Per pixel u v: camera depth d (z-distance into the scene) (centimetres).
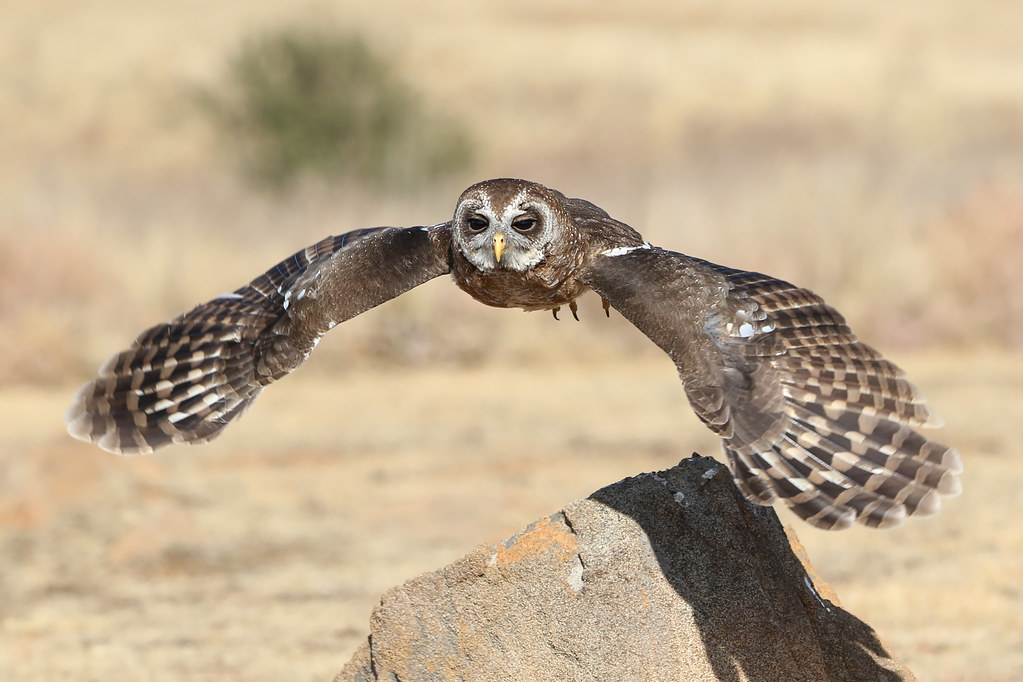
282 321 751
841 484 635
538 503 1438
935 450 639
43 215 2314
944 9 6681
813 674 743
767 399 651
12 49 5112
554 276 728
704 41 5738
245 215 2625
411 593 774
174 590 1256
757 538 767
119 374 746
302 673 1044
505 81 4903
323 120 3400
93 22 5709
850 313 2080
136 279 2144
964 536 1307
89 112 4525
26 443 1634
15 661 1084
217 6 6281
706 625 734
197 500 1478
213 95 3672
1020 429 1617
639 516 753
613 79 4906
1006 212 2153
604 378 1962
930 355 2005
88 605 1222
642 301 690
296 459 1622
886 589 1167
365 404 1856
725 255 2183
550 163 3956
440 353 2059
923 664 1002
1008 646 1038
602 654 735
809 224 2203
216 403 752
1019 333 2025
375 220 2469
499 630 754
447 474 1548
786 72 4975
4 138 4303
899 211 2262
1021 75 5025
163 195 3328
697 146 4134
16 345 1981
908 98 4594
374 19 5969
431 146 3509
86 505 1434
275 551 1345
